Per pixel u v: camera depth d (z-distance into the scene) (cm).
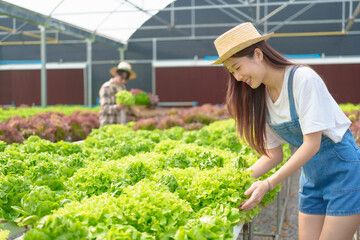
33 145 466
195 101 2325
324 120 262
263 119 311
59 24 1636
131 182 315
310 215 318
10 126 703
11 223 266
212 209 262
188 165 392
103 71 2523
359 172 279
